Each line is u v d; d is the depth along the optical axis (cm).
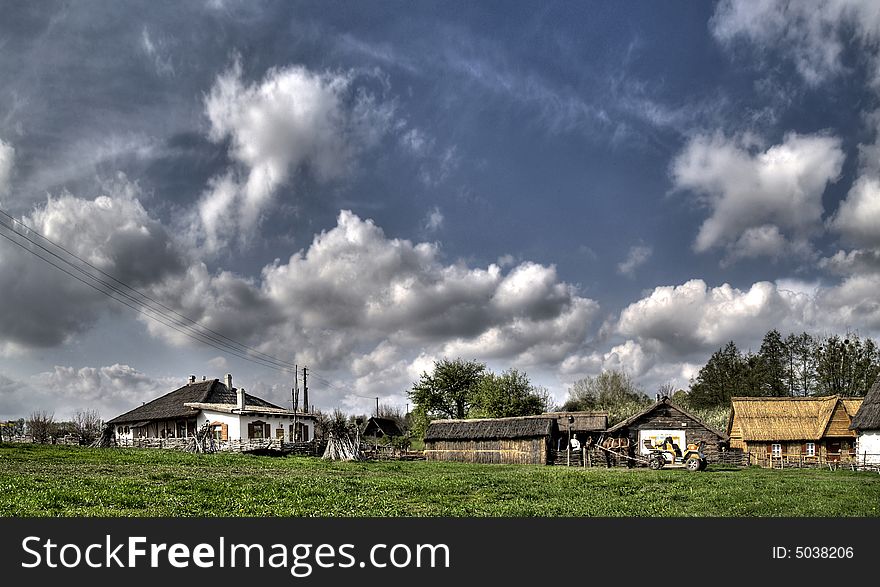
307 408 9288
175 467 4503
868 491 3922
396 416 14625
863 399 7550
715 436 7262
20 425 9125
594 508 2972
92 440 8656
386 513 2705
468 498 3241
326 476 4162
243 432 7938
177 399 9319
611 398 13212
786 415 7656
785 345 12438
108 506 2639
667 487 3969
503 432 7244
